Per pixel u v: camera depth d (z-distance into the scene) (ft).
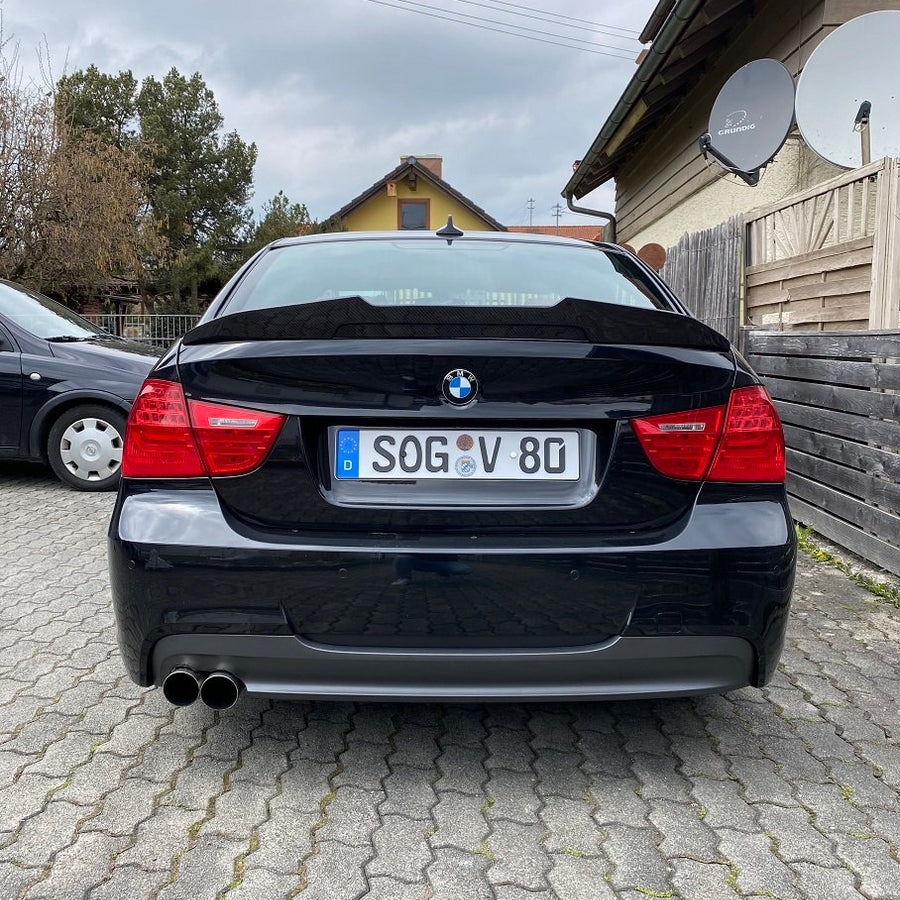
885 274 14.06
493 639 6.16
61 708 8.38
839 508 13.79
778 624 6.43
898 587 12.03
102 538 14.94
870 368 12.71
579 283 8.54
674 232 36.01
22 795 6.81
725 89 22.09
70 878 5.81
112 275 63.87
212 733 7.89
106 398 18.71
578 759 7.51
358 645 6.20
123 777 7.11
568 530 6.28
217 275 98.89
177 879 5.81
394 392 6.17
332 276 8.45
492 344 6.18
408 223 106.42
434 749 7.64
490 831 6.41
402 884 5.80
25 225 49.01
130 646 6.41
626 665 6.24
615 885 5.82
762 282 19.75
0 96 47.83
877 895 5.75
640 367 6.26
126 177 58.70
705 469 6.38
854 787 7.10
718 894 5.75
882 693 8.90
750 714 8.41
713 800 6.88
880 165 14.28
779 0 23.86
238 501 6.25
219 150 107.24
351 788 6.98
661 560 6.17
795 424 15.62
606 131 35.40
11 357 18.86
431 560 6.10
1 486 19.76
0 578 12.56
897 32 19.07
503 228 106.42
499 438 6.28
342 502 6.24
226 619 6.17
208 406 6.28
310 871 5.91
